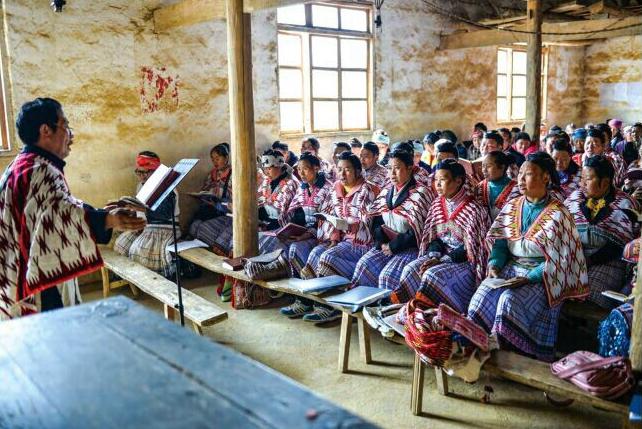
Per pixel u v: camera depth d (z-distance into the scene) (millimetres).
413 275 3555
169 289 4094
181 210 6230
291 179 5113
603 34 8594
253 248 4664
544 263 3094
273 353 3729
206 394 1003
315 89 7547
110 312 1422
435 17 8844
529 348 3037
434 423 2857
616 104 11945
